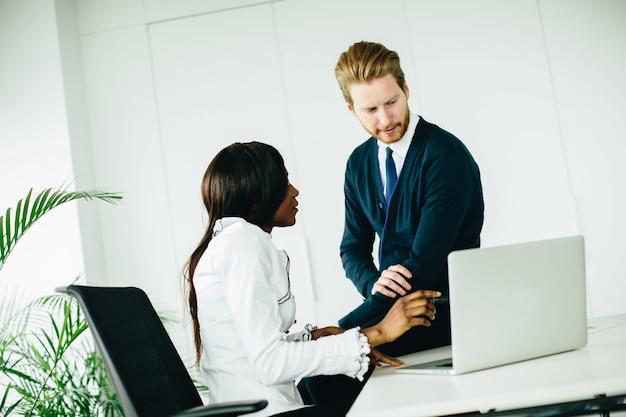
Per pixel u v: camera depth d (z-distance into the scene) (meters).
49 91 3.69
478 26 3.56
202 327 1.63
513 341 1.38
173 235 3.71
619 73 3.49
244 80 3.72
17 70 3.73
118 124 3.79
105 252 3.73
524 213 3.47
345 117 3.58
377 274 3.29
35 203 2.82
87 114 3.81
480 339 1.35
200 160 3.73
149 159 3.76
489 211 3.47
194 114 3.75
